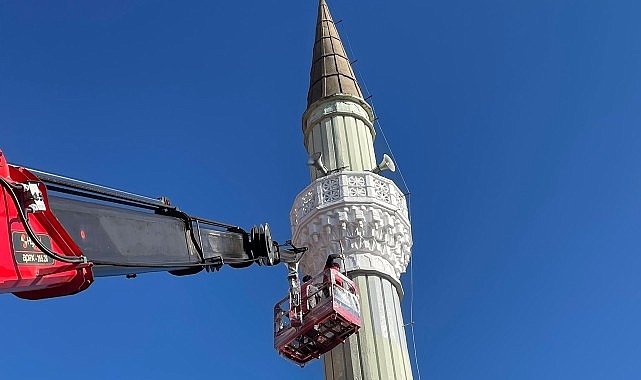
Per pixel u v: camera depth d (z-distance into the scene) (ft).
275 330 54.03
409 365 68.13
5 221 25.48
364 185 74.28
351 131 81.97
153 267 34.35
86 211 31.68
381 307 68.80
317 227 72.90
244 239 43.01
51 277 26.48
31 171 29.66
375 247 72.23
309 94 88.58
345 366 65.36
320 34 95.14
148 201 35.55
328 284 52.26
